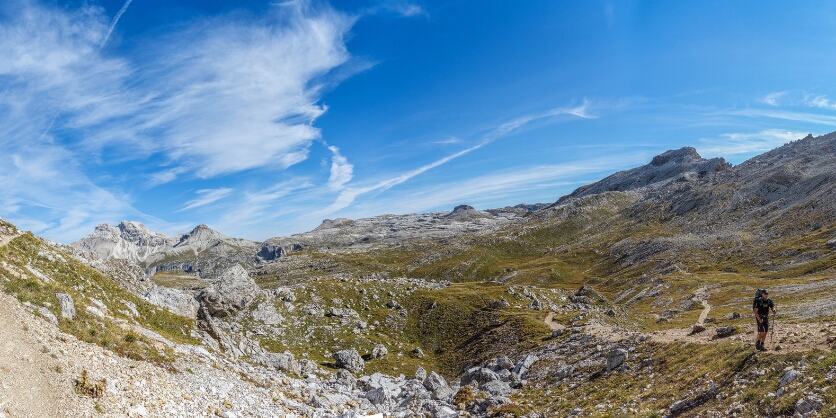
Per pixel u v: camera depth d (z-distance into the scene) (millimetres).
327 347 106812
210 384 30406
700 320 80625
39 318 25984
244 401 30219
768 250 148000
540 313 108125
